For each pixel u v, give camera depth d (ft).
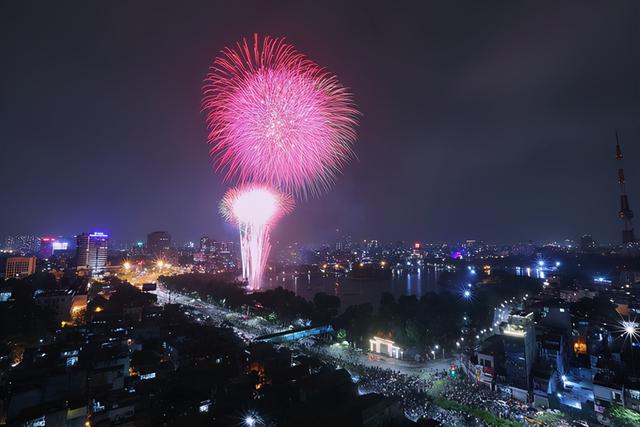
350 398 228.84
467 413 237.66
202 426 219.00
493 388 285.23
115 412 229.25
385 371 317.01
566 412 253.24
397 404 217.97
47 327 404.77
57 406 224.94
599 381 257.14
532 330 311.68
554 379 281.74
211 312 638.94
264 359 319.47
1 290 515.50
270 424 223.30
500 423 226.38
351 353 383.24
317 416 212.43
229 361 324.19
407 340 383.86
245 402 249.55
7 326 358.64
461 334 419.74
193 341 374.43
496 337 338.75
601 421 241.55
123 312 493.77
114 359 295.28
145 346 372.99
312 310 553.23
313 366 315.37
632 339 335.06
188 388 262.67
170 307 552.00
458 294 604.90
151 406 241.55
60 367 280.10
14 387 245.65
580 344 359.05
